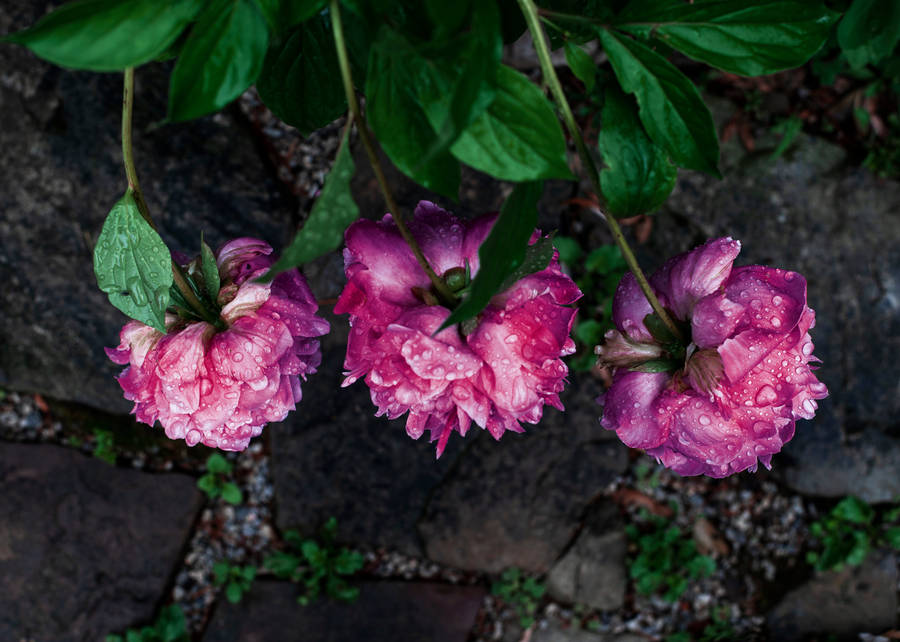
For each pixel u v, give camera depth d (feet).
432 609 5.37
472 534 5.32
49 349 5.07
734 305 2.02
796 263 5.09
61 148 4.74
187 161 4.80
